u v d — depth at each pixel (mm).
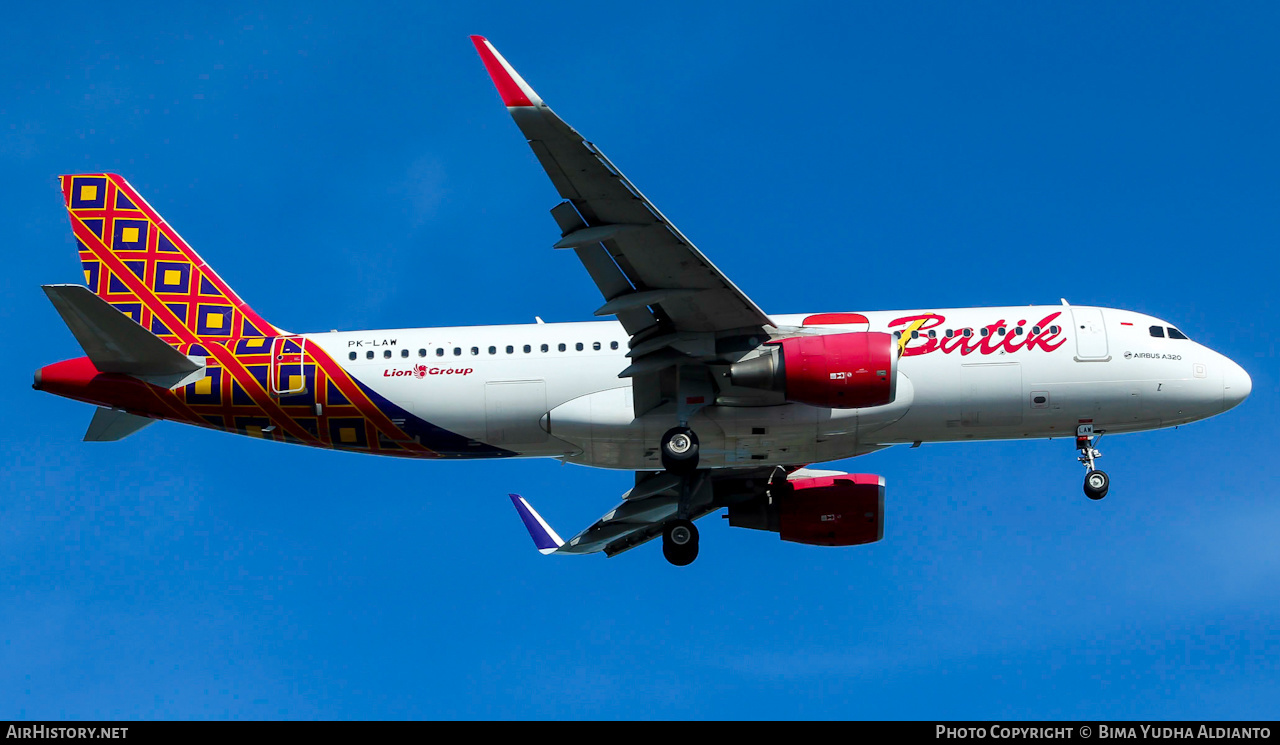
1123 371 93375
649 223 78125
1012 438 96062
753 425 91375
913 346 93125
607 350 94562
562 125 71188
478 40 70062
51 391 94688
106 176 100688
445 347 95250
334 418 95500
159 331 97750
